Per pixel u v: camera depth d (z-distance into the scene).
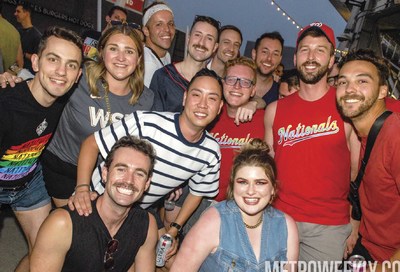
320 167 3.05
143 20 4.40
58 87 2.59
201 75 2.87
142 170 2.41
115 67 3.00
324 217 3.11
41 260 2.33
